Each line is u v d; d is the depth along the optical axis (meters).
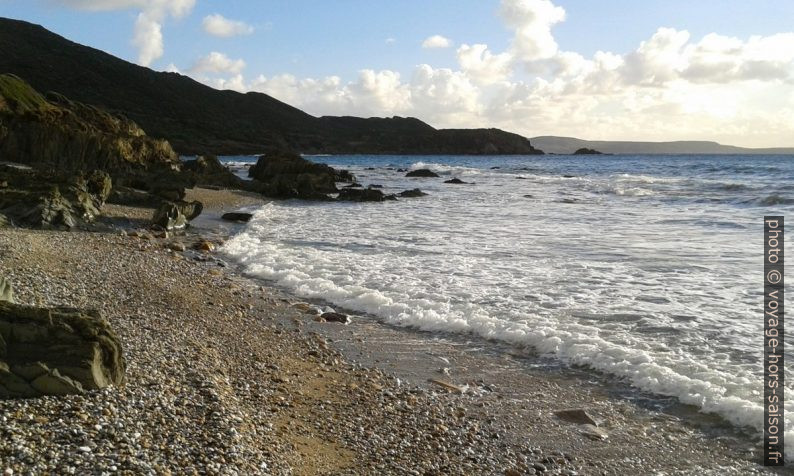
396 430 7.18
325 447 6.51
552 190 45.97
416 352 10.27
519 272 15.98
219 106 179.00
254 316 11.83
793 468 6.59
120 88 150.25
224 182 43.56
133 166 42.75
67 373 6.02
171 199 28.91
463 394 8.55
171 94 160.75
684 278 15.23
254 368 8.63
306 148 174.50
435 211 32.19
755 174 58.66
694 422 7.68
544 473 6.48
